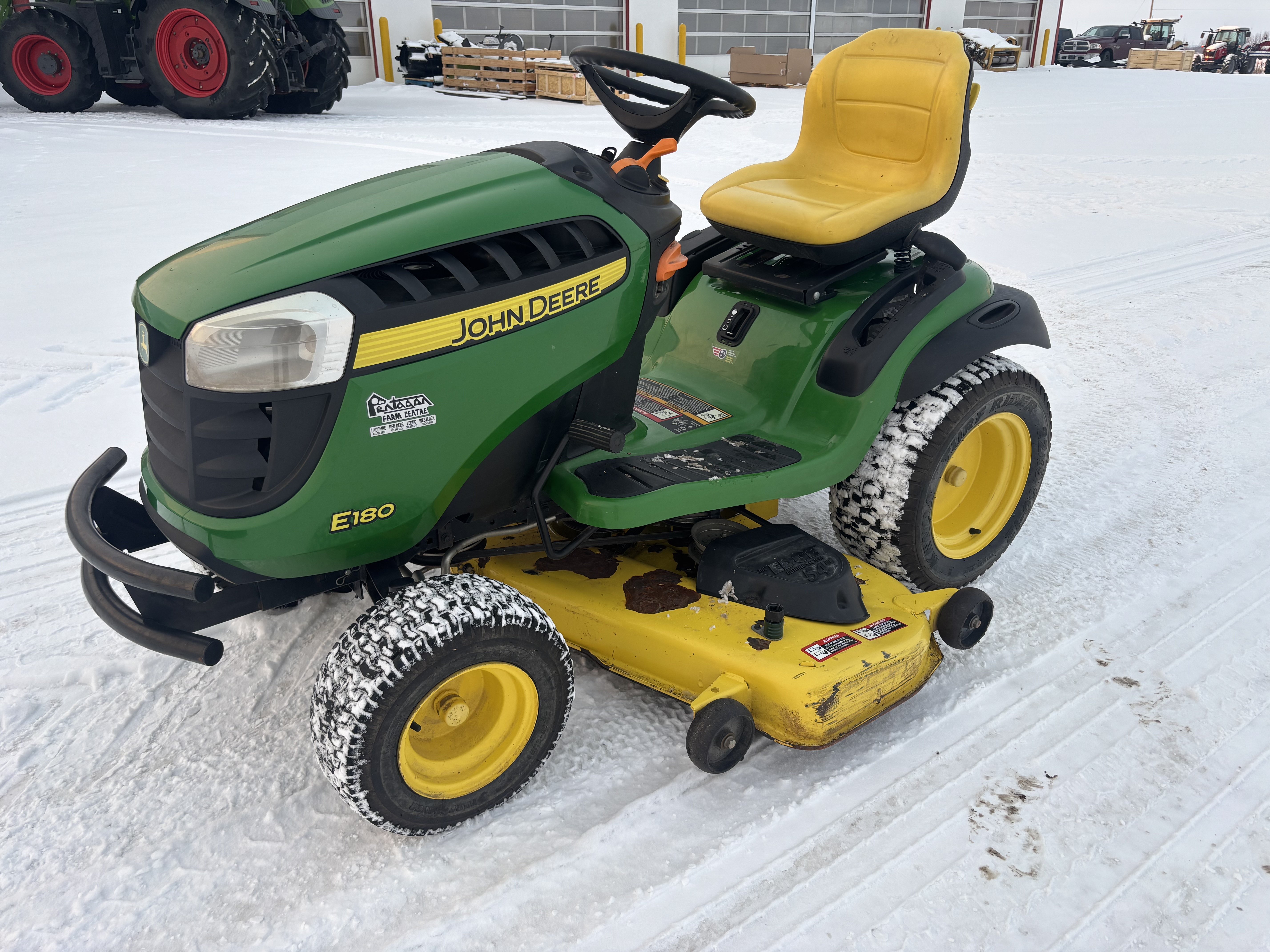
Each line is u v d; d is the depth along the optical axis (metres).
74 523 1.83
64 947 1.63
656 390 2.64
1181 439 3.63
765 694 1.93
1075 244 6.41
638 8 17.92
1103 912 1.69
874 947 1.63
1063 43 25.58
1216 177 8.77
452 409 1.77
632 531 2.40
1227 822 1.89
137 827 1.88
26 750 2.08
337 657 1.71
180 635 1.73
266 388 1.61
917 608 2.22
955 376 2.49
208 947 1.63
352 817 1.92
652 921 1.67
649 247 2.04
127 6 10.60
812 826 1.89
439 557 2.17
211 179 7.39
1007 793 1.97
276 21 10.43
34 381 3.89
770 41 19.73
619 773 2.03
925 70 2.60
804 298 2.48
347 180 7.36
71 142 9.05
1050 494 3.24
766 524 2.41
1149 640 2.47
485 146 8.92
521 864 1.80
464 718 1.81
